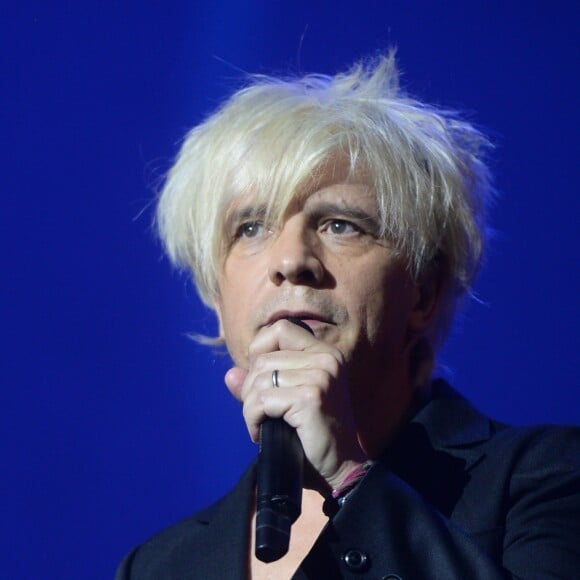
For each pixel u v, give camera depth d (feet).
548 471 18.62
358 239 19.77
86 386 33.27
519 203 33.81
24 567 32.04
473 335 32.78
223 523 20.03
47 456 32.76
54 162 34.86
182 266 22.45
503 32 34.88
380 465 17.47
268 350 17.71
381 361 19.61
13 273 34.01
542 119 34.35
